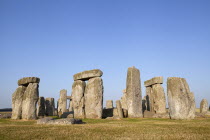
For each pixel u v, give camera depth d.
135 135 9.41
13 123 16.81
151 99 31.53
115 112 26.73
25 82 23.53
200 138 8.52
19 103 23.47
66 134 9.73
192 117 19.12
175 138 8.58
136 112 25.19
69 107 44.47
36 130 11.14
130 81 26.06
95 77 25.05
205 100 35.91
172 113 19.45
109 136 9.17
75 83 26.64
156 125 14.01
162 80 30.28
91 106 24.25
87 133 10.05
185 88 19.67
